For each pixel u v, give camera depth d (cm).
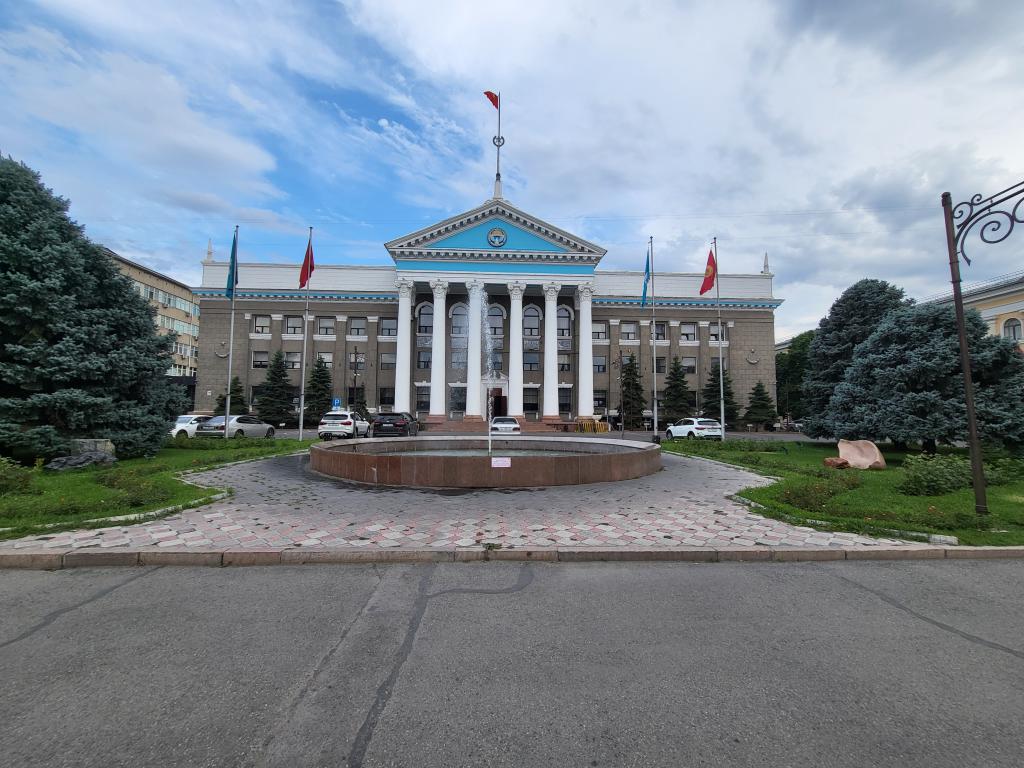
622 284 4647
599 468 1088
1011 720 282
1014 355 1476
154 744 256
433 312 3906
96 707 287
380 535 636
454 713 283
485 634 385
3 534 607
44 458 1244
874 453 1429
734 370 4600
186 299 5969
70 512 718
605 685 314
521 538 627
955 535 648
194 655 348
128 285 1512
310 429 3875
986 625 414
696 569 551
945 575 539
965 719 282
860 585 505
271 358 4306
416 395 4250
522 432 3609
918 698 304
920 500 861
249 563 553
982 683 322
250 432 2622
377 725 272
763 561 582
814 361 2172
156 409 1560
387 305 4356
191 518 718
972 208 765
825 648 368
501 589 483
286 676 322
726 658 350
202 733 265
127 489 848
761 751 254
